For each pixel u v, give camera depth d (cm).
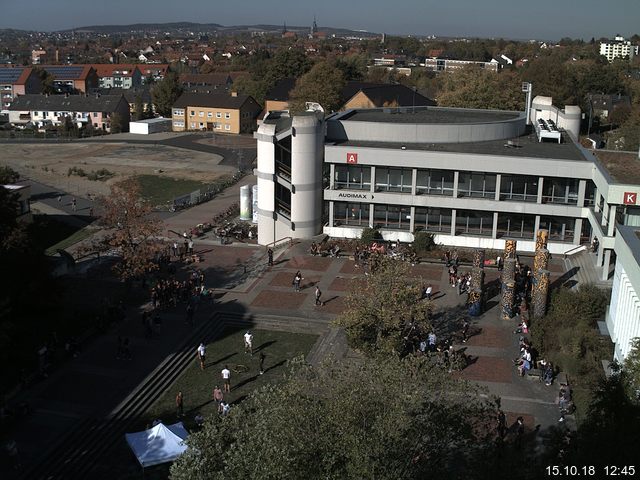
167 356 4809
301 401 2623
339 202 7475
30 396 4241
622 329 4216
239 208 8931
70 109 18175
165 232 7825
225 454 2523
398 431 2416
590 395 3984
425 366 2972
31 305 5119
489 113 9606
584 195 6819
